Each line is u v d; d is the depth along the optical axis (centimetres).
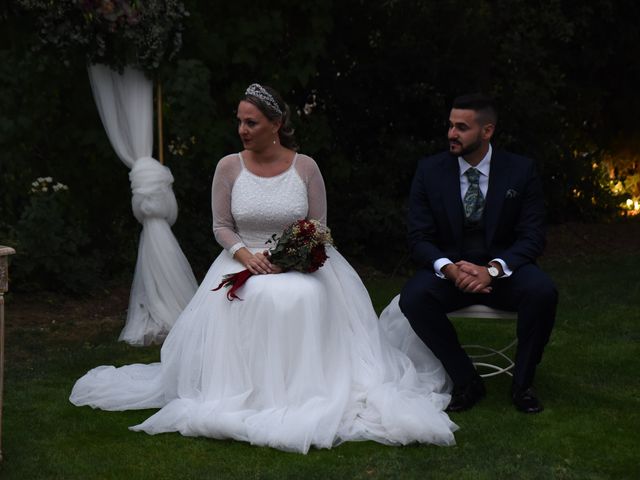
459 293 456
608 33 1051
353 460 379
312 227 435
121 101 584
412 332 481
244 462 377
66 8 558
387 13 877
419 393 443
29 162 691
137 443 400
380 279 808
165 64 599
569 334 593
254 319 423
